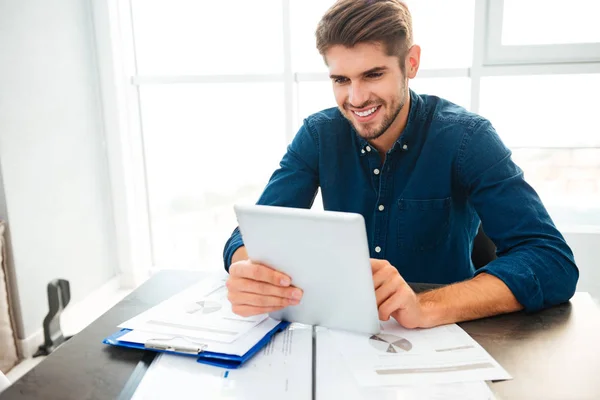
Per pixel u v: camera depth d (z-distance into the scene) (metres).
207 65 2.51
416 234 1.21
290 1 2.34
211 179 2.68
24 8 1.98
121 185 2.60
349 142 1.24
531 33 2.23
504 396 0.59
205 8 2.44
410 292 0.76
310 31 2.38
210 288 0.94
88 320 2.31
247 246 0.75
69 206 2.28
